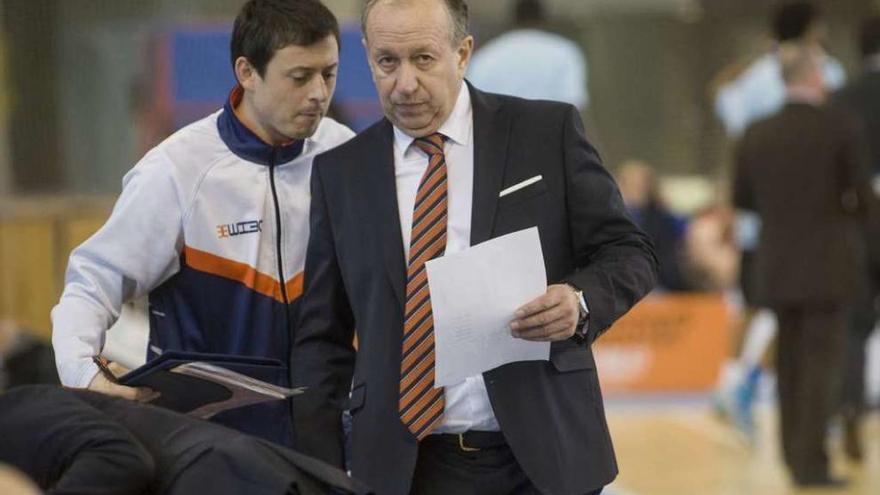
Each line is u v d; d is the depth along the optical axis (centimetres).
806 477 1945
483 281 870
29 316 2225
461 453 934
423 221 917
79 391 825
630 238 930
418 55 900
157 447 780
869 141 2136
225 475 771
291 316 1005
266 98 970
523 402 916
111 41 2997
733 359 2430
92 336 962
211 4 3050
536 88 2270
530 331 871
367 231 935
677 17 3288
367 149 948
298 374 956
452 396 925
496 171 924
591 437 930
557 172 928
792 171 1916
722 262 2762
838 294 1912
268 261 1001
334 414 954
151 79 2478
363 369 932
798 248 1916
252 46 966
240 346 1001
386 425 923
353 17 3008
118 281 983
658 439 2280
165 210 980
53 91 2975
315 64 962
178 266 996
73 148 2980
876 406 2448
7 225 2217
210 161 991
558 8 3288
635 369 2662
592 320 892
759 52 3127
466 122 938
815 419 1936
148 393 902
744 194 1972
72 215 2267
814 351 1930
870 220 1912
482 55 2319
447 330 873
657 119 3297
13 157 2939
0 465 760
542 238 921
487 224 914
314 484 789
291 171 1005
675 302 2669
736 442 2242
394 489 917
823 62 2255
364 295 934
